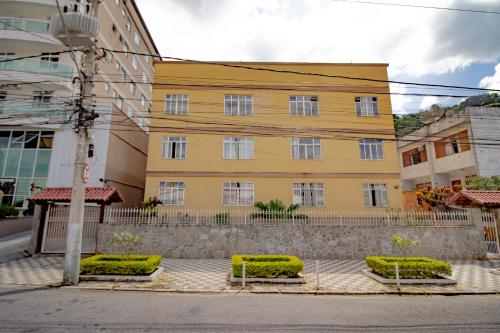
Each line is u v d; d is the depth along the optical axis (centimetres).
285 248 1282
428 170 2409
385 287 866
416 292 820
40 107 1866
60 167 1853
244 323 565
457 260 1262
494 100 2289
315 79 1953
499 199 1241
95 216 1272
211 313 621
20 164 1889
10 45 1972
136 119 2969
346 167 1867
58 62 2005
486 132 1997
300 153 1881
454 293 822
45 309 623
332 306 693
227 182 1814
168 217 1320
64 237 1245
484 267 1135
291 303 712
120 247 1234
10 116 1705
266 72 1947
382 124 1931
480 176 1883
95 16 942
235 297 761
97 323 547
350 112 1933
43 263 1087
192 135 1859
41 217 1239
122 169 2039
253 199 1802
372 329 548
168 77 1906
